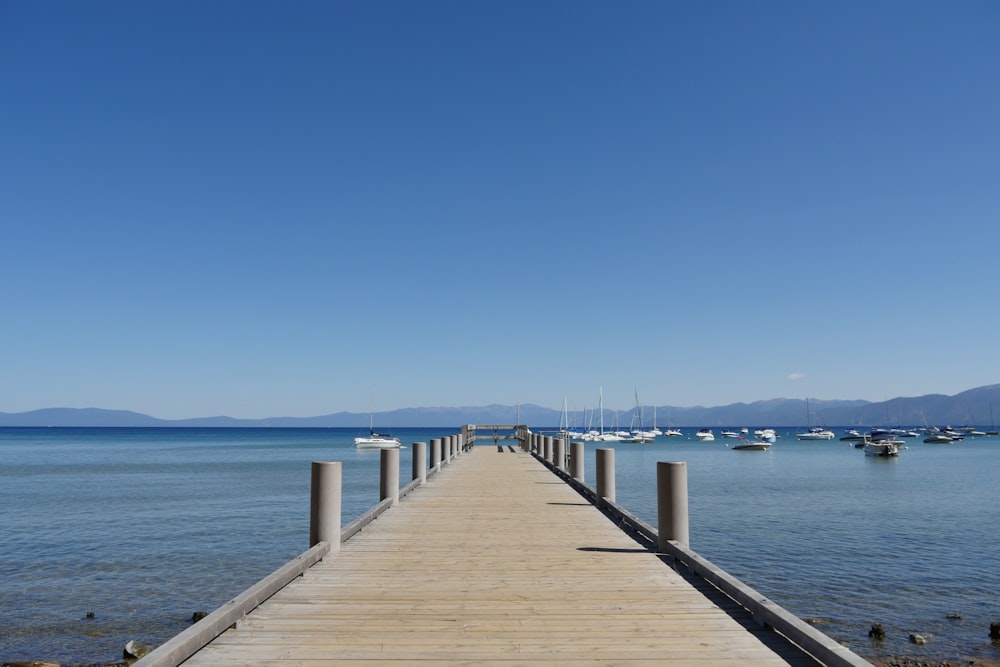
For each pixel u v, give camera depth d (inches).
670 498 287.0
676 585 234.7
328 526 281.3
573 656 165.6
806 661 162.6
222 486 1371.8
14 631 441.4
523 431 1229.1
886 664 404.2
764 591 553.3
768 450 3523.6
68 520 890.1
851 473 1929.1
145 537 761.0
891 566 641.6
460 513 403.5
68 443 4279.0
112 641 424.2
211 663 158.9
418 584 234.8
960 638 448.1
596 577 245.9
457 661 161.8
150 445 3939.5
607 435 4522.6
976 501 1182.3
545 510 415.5
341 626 187.6
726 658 164.6
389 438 3405.5
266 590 210.5
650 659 163.8
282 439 5324.8
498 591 226.1
